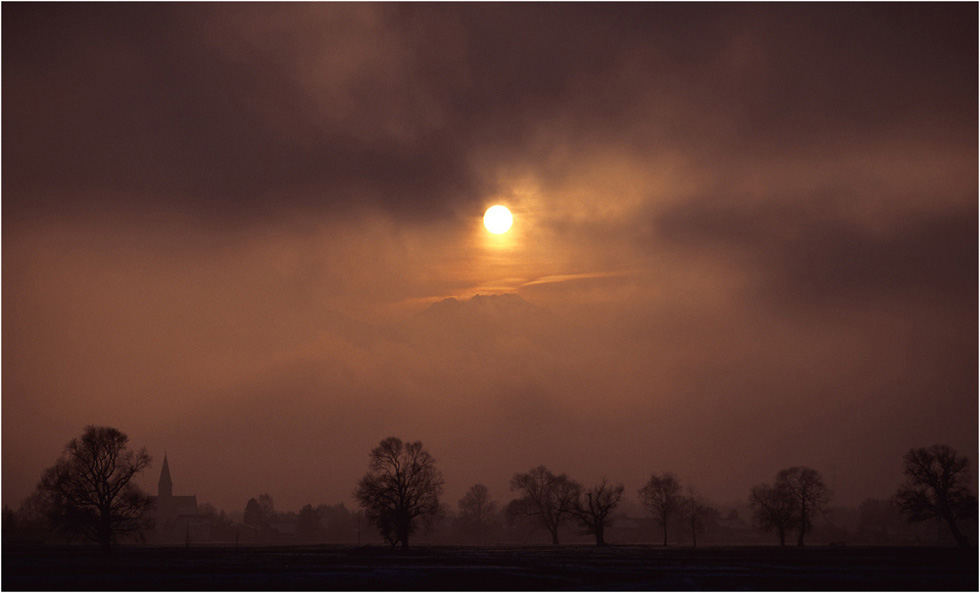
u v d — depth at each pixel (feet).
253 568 294.25
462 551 454.81
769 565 317.42
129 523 413.59
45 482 403.13
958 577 263.08
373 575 267.18
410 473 444.96
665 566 311.88
